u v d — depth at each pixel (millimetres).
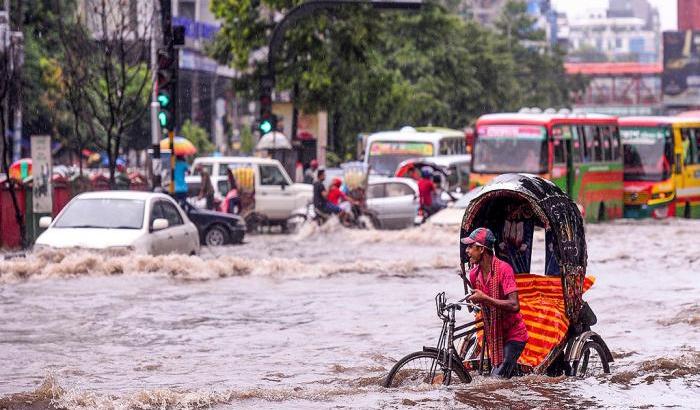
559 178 70125
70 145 101062
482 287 20438
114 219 41812
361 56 93312
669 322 30172
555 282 21594
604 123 77000
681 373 22281
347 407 19109
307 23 91188
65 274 38969
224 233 58875
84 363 24719
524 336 20609
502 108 164875
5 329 29469
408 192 70062
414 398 19516
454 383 20469
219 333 29062
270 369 23922
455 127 152750
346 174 68812
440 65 143250
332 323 30766
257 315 32125
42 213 52094
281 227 73812
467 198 62188
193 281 39250
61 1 99812
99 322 30578
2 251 48469
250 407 19234
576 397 19812
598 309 32969
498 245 22031
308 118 121125
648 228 69000
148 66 60750
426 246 56875
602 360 22078
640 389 20719
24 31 97500
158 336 28594
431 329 29688
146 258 40094
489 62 161750
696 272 43344
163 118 54156
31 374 23406
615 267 45281
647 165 80938
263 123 67125
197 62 140875
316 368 24047
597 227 70000
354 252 53750
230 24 93375
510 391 19984
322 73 91500
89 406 19250
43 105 97750
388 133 92688
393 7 65312
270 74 66625
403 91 100188
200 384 22141
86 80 62875
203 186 66000
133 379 22750
